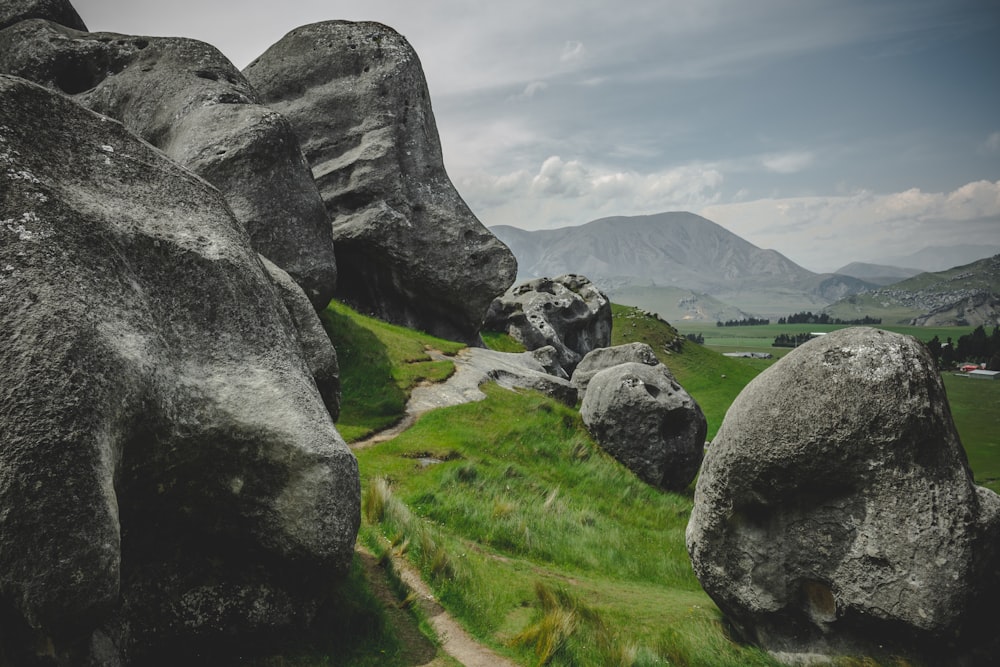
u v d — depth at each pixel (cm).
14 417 643
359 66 3638
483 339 4312
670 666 1045
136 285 838
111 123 947
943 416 951
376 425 2216
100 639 722
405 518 1408
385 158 3484
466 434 2212
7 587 627
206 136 2462
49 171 824
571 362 4678
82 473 657
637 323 8281
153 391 786
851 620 1022
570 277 5397
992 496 962
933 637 955
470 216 3666
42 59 2616
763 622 1107
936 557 932
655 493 2261
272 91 3659
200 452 852
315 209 2620
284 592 926
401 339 2992
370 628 994
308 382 988
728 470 1073
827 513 1017
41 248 738
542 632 1062
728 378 7500
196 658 859
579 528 1762
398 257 3434
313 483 894
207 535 891
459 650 1034
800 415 998
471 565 1339
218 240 960
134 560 836
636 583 1548
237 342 929
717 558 1125
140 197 920
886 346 973
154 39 2752
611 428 2445
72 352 686
